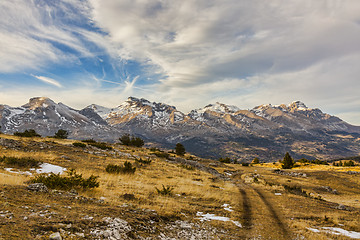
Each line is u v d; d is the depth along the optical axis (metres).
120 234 7.12
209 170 50.62
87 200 10.76
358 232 13.72
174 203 15.18
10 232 5.20
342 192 43.09
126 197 14.22
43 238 5.36
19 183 12.13
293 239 11.02
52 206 8.31
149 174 29.81
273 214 16.28
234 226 12.09
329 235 12.24
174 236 8.82
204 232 10.19
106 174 23.28
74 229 6.45
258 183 39.59
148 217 9.97
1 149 25.64
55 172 19.97
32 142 32.75
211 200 19.19
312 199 26.22
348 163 75.81
